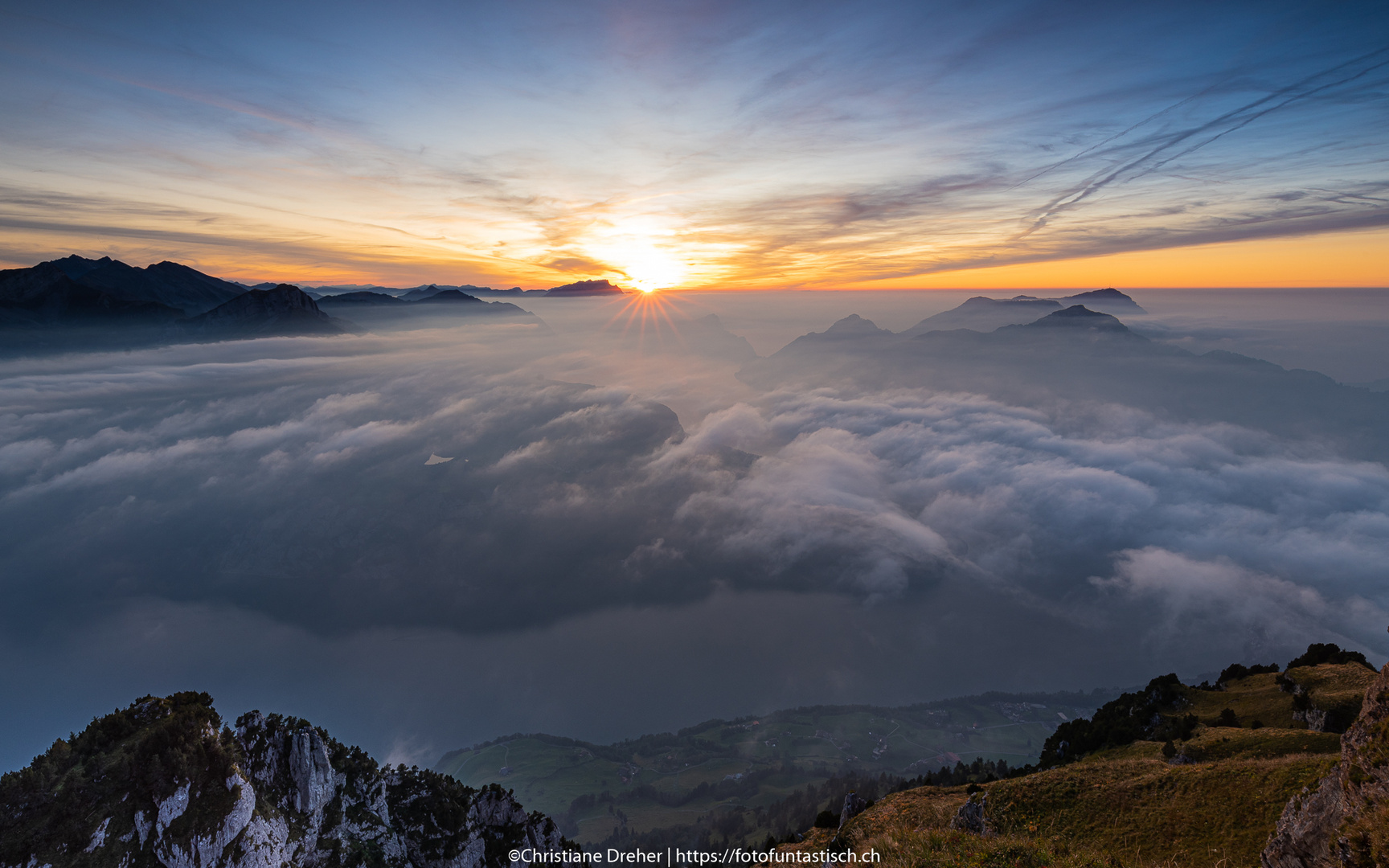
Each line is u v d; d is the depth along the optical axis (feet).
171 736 165.99
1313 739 165.48
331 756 197.47
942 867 55.26
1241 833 102.73
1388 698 45.93
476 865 207.21
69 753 162.50
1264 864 52.65
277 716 195.11
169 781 159.22
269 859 165.68
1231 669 301.63
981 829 109.91
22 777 153.17
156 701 182.09
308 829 181.78
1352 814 43.75
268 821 172.04
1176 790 120.06
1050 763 264.72
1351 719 192.54
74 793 153.07
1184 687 267.59
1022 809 130.21
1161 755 193.77
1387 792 41.57
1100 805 124.47
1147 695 269.44
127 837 150.82
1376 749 44.27
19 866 142.61
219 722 182.39
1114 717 261.24
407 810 204.74
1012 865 53.52
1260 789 109.70
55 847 145.28
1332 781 48.47
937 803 141.79
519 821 227.61
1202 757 176.35
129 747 165.17
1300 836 48.98
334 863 179.01
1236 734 185.47
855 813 169.27
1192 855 102.94
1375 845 39.58
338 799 191.93
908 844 62.90
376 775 204.95
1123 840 112.57
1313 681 228.02
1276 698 232.12
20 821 147.64
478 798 221.66
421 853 198.90
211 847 157.07
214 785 165.27
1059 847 59.00
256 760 182.50
